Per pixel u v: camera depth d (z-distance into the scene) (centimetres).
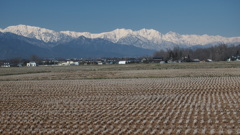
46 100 3338
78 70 10581
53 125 2177
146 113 2448
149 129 1977
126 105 2852
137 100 3131
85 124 2180
